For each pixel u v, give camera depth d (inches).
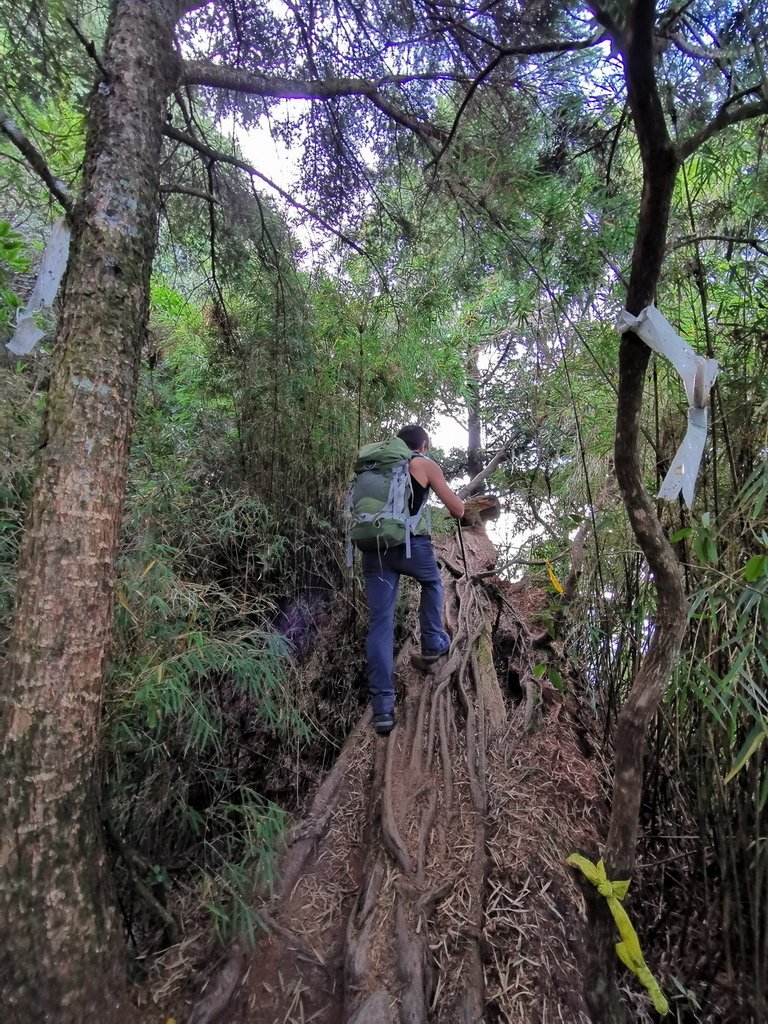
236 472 125.5
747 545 60.7
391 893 73.2
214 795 85.8
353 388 139.6
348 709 115.6
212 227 124.0
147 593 76.6
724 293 75.0
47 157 100.7
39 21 93.2
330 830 87.8
